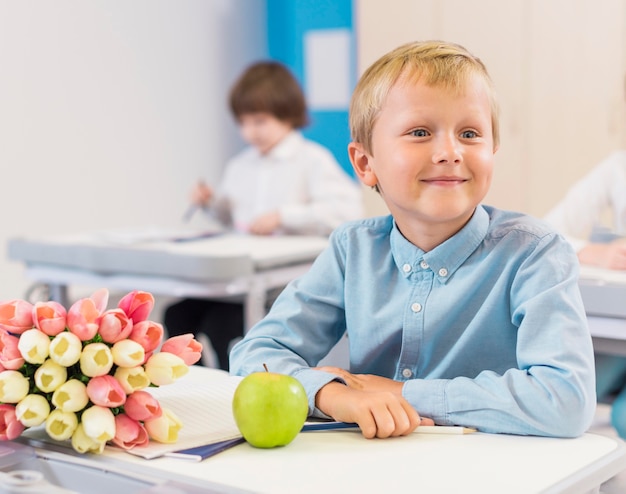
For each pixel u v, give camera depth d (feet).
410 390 3.43
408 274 3.87
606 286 5.30
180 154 16.06
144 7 15.31
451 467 2.84
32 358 2.91
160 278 7.79
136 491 2.68
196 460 2.91
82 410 2.97
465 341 3.76
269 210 11.35
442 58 3.61
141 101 15.34
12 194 13.56
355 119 3.87
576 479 2.73
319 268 4.16
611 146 10.55
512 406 3.22
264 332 4.06
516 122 10.32
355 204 11.07
